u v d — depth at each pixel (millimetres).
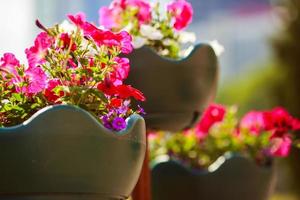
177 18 3420
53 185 2266
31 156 2244
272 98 10445
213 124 4352
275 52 10508
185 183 3982
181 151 4367
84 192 2295
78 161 2270
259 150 4234
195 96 3219
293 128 4176
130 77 3139
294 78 10297
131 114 2510
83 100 2441
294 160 9562
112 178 2336
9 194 2266
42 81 2459
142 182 3389
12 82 2486
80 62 2504
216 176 3953
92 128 2281
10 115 2432
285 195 9758
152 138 4402
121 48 2553
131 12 3389
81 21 2547
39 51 2545
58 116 2258
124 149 2352
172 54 3381
